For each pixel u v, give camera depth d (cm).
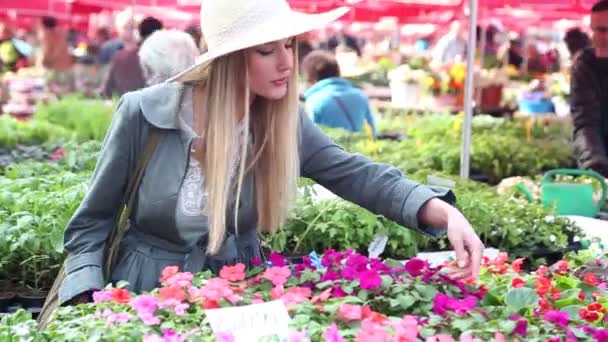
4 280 484
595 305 320
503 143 928
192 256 334
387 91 1485
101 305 289
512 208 586
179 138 328
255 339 269
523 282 345
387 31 2178
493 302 311
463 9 1361
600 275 416
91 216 337
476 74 1323
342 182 351
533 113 1251
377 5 1280
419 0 1261
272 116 329
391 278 307
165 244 336
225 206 324
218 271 337
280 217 340
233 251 338
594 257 457
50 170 687
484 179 898
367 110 1009
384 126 1216
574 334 284
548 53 1764
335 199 539
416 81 1304
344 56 1659
